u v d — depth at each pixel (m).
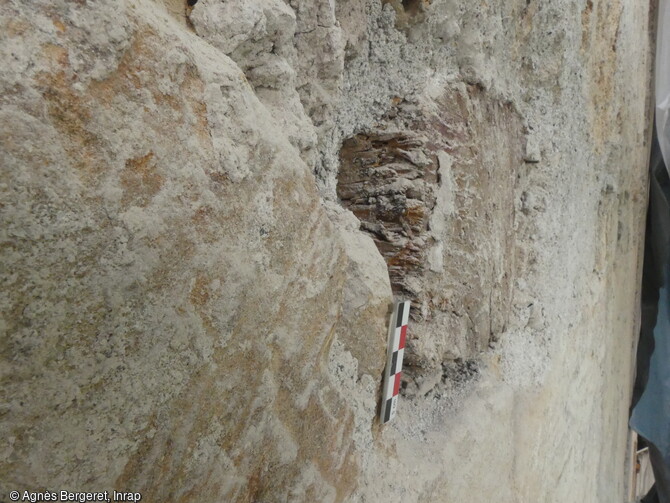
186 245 0.38
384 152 0.82
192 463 0.42
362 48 0.79
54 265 0.31
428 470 0.81
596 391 1.85
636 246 2.28
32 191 0.30
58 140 0.31
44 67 0.30
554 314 1.37
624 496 2.62
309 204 0.52
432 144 0.81
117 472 0.37
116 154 0.34
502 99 1.05
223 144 0.42
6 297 0.29
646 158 2.26
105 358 0.35
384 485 0.71
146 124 0.36
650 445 2.37
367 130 0.83
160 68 0.37
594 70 1.53
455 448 0.89
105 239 0.33
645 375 2.54
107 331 0.34
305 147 0.59
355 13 0.75
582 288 1.63
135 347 0.36
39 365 0.31
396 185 0.79
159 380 0.38
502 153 1.05
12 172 0.29
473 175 0.90
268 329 0.48
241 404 0.46
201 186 0.39
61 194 0.31
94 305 0.33
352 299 0.66
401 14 0.83
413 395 0.90
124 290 0.35
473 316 0.95
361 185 0.83
